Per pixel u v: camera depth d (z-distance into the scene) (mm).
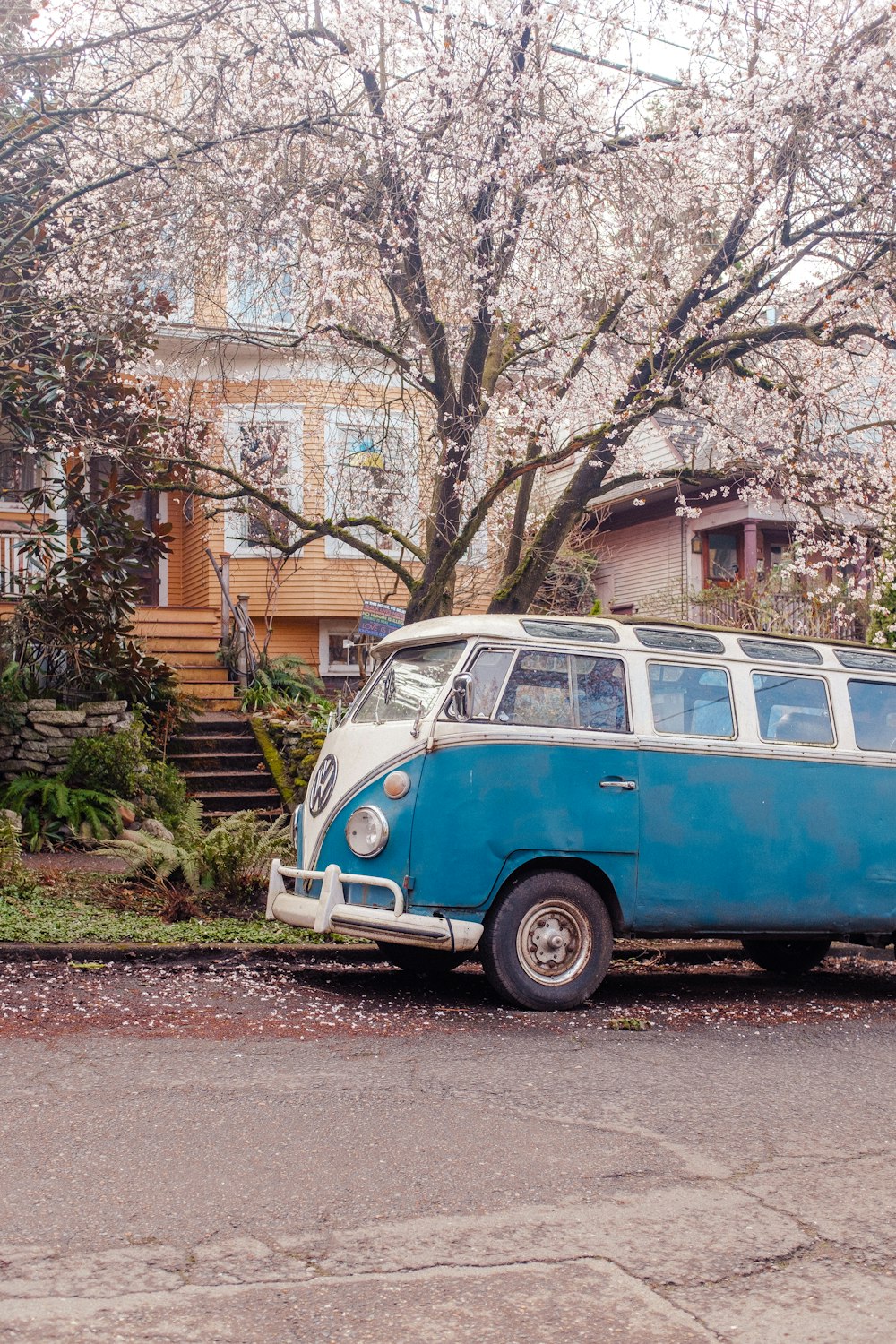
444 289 11898
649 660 8906
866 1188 4848
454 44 11133
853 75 10750
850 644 10016
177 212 11570
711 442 14742
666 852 8656
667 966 11023
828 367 13281
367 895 8195
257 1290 3744
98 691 15422
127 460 13195
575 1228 4305
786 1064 7035
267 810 15156
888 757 9594
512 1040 7266
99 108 10703
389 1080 6203
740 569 24344
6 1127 5164
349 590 21922
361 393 16672
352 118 11109
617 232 12211
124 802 13836
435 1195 4574
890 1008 9180
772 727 9258
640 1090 6223
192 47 11641
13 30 11305
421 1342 3463
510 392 12398
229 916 10547
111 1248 3994
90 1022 7109
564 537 11969
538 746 8328
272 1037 7023
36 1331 3439
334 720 9391
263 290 12812
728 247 11469
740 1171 5004
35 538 14539
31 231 12430
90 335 12578
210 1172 4734
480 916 8156
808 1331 3615
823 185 11375
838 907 9266
